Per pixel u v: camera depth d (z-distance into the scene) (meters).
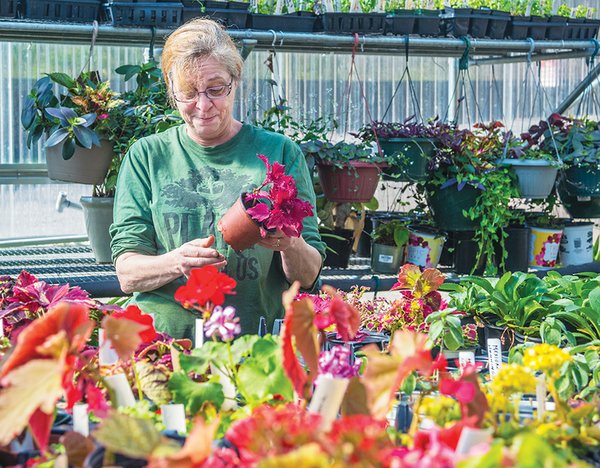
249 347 1.40
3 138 4.76
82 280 3.76
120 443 0.97
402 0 4.84
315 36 4.45
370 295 5.25
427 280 2.43
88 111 4.03
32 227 4.95
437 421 1.24
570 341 2.71
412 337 1.12
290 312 1.18
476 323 3.06
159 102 4.21
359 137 4.85
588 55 5.37
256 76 5.37
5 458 1.19
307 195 2.51
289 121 4.67
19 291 2.11
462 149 4.71
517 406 1.29
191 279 1.42
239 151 2.47
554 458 0.81
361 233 5.29
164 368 1.60
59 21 4.10
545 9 5.26
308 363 1.21
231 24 4.37
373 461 0.90
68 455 1.13
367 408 1.16
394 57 5.83
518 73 6.34
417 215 5.16
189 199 2.43
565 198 5.47
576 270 4.96
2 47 4.68
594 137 5.18
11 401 1.00
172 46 2.36
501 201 4.72
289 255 2.37
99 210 4.09
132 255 2.43
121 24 4.06
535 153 5.00
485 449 0.89
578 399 1.69
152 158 2.50
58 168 4.07
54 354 1.04
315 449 0.81
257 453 0.95
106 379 1.37
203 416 1.38
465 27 4.93
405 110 5.93
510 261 5.02
